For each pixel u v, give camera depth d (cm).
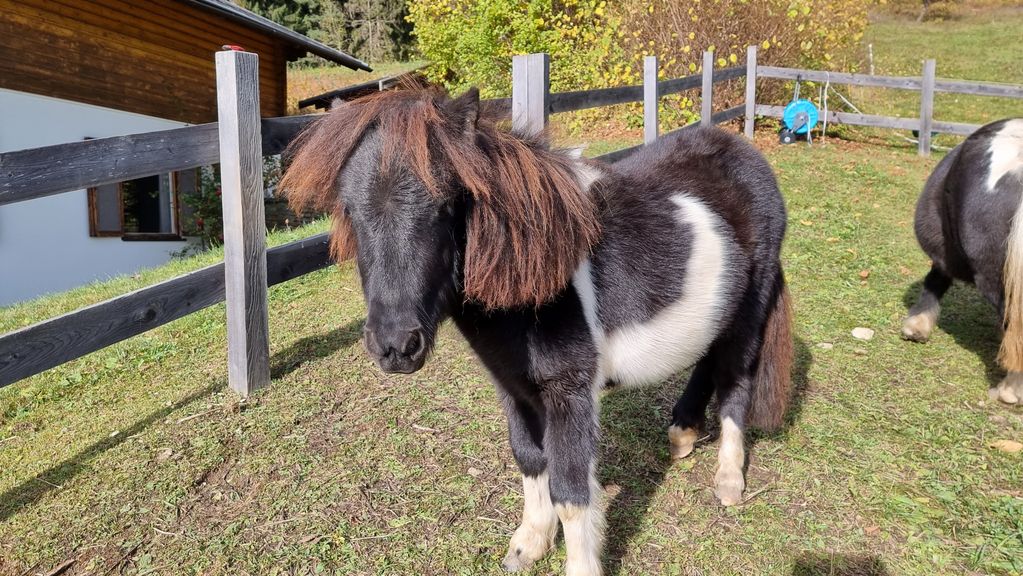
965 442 335
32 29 868
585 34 1238
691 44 1100
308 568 262
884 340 454
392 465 321
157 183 1062
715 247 268
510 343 218
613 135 1123
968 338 458
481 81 1330
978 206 366
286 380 401
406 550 269
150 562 266
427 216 182
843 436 343
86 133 962
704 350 285
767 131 1124
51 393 398
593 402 231
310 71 2889
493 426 353
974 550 263
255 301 380
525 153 199
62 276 979
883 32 2372
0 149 888
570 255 206
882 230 679
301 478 313
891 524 280
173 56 1059
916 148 1059
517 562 261
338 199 200
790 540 273
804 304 509
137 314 346
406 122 181
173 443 339
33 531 281
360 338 459
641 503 299
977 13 2644
